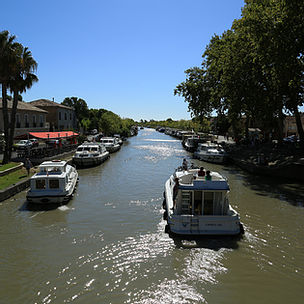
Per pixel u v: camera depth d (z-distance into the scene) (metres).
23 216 13.78
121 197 17.42
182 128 108.81
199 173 13.28
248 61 27.09
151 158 37.75
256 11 23.09
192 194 11.93
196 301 7.55
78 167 29.25
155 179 23.17
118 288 8.08
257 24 21.91
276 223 13.21
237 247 10.60
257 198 17.47
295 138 37.75
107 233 11.83
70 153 32.88
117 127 73.31
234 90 29.39
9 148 23.94
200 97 41.22
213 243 10.88
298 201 16.84
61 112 58.62
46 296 7.71
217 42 36.41
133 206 15.59
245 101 29.64
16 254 9.98
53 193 15.52
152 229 12.24
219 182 11.75
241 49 27.58
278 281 8.50
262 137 47.69
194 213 12.09
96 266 9.23
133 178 23.58
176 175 14.38
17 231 11.97
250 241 11.14
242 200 17.02
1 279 8.45
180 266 9.27
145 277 8.63
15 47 22.45
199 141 46.53
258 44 22.20
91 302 7.48
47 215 13.95
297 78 22.20
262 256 9.97
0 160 25.12
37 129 47.16
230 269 9.13
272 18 21.53
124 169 28.33
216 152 33.41
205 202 12.01
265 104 27.69
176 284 8.29
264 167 24.97
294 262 9.60
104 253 10.09
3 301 7.48
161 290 8.01
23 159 25.28
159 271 8.97
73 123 67.25
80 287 8.12
